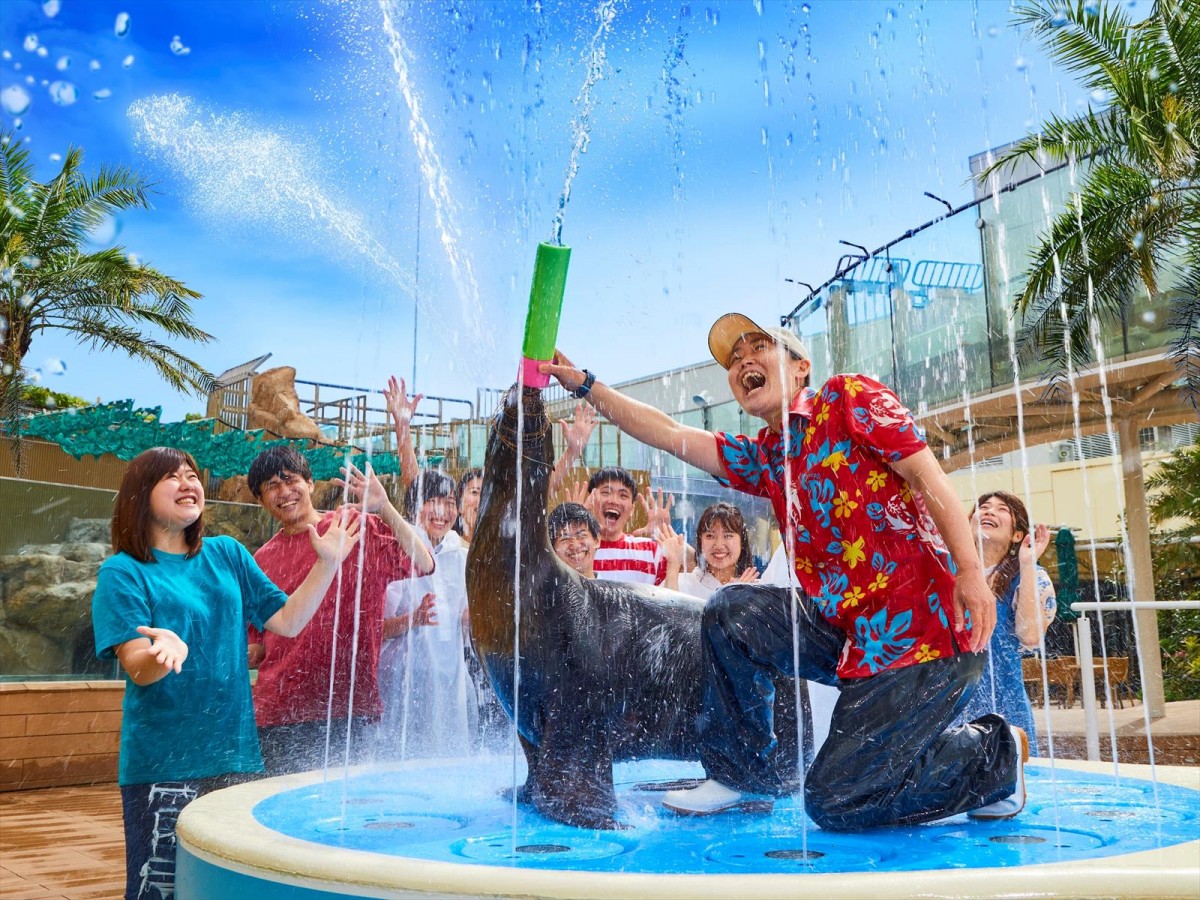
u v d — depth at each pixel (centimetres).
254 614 295
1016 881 137
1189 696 1339
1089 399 1094
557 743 214
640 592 235
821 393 222
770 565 330
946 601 205
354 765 294
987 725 208
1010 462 1430
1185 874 139
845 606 210
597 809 206
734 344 237
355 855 160
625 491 404
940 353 1076
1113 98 970
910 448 202
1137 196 966
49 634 898
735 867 163
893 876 137
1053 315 1012
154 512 267
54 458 1148
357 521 343
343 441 1227
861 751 196
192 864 186
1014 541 381
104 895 387
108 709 833
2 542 903
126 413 1180
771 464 242
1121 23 946
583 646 217
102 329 1454
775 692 240
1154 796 236
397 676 390
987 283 1067
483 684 333
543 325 213
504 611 215
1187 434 1380
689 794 222
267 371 1315
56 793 750
